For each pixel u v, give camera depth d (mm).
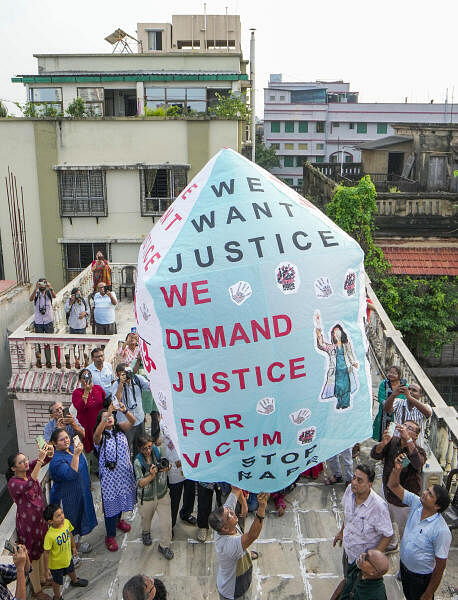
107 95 25594
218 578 5633
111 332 13266
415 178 25438
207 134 19812
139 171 19844
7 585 5715
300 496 8078
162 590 4699
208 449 5410
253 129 26578
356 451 8648
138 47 39875
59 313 14312
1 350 15023
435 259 18250
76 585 6594
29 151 19812
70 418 7531
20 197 20062
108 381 8945
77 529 6902
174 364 5293
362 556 4965
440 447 8242
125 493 7008
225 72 27578
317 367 5375
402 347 10898
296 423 5418
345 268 5512
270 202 5477
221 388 5262
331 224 5730
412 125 24719
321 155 60750
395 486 5918
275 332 5207
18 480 6176
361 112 59562
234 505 6156
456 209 18359
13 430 15836
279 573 6727
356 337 5617
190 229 5418
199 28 39625
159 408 5605
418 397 7852
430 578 5617
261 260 5227
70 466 6691
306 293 5305
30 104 20875
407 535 5707
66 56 27688
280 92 60312
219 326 5195
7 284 16578
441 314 17422
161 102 25141
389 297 17328
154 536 7379
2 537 6336
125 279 17844
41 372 12188
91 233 20359
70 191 20047
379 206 18312
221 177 5562
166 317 5238
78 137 19750
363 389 5684
